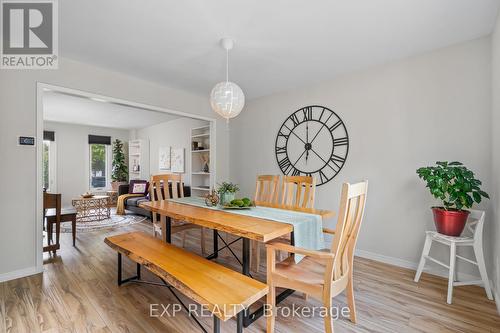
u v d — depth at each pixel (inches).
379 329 66.3
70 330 65.2
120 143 293.3
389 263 110.9
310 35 90.7
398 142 108.9
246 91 153.8
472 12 76.4
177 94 155.8
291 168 148.6
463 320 70.1
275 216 79.7
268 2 72.5
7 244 94.2
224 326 68.2
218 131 182.1
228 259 115.3
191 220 79.2
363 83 119.8
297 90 146.5
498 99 76.7
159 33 89.7
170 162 247.8
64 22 82.5
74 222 134.1
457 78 95.2
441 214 85.3
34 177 100.7
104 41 95.3
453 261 79.5
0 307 75.4
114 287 88.1
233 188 97.3
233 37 92.3
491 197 87.1
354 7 74.6
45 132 248.8
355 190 58.6
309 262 71.2
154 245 84.3
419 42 95.0
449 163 90.4
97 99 122.9
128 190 251.4
